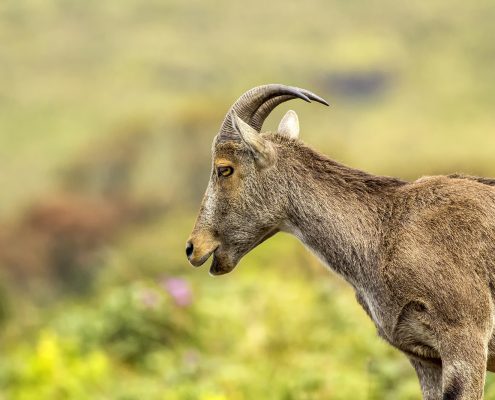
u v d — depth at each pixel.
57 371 30.95
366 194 18.55
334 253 18.55
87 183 94.88
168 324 33.06
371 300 18.23
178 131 88.81
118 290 36.12
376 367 26.22
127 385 30.14
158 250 50.44
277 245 42.69
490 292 17.53
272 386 28.22
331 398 26.27
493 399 22.03
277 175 18.77
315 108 106.12
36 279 62.41
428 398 18.44
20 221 79.81
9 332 39.66
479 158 63.78
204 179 84.56
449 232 17.66
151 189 85.19
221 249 19.19
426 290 17.47
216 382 28.67
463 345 17.20
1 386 31.64
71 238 76.56
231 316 33.09
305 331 31.53
